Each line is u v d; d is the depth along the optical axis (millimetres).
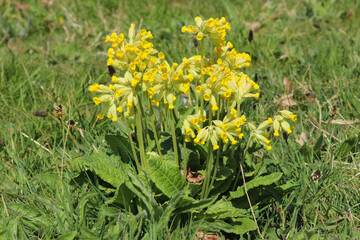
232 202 3049
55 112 3453
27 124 3984
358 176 3428
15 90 4566
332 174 3355
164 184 2773
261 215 3008
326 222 3029
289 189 2941
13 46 5895
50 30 6469
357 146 3766
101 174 2889
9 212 3023
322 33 6016
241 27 6000
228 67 2820
